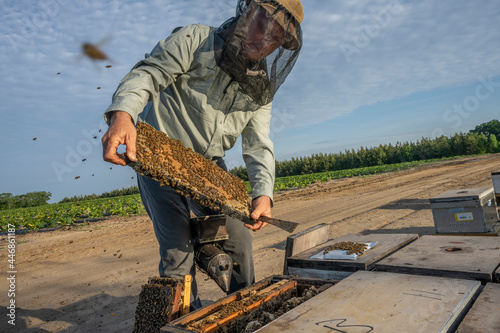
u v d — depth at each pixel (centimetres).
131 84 184
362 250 212
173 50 204
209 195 170
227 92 218
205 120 218
